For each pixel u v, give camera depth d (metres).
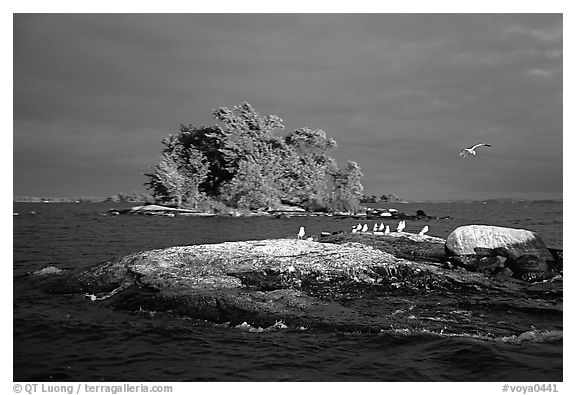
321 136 96.69
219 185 97.31
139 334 14.88
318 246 24.47
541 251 22.50
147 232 49.59
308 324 15.38
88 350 13.63
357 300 18.23
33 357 13.12
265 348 13.67
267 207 90.19
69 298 19.19
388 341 14.06
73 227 57.03
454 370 12.23
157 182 93.81
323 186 95.56
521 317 16.34
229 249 23.19
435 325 15.42
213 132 95.06
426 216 80.56
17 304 18.23
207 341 14.28
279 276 20.11
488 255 22.64
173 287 18.62
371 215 83.81
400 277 20.41
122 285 19.78
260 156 92.50
